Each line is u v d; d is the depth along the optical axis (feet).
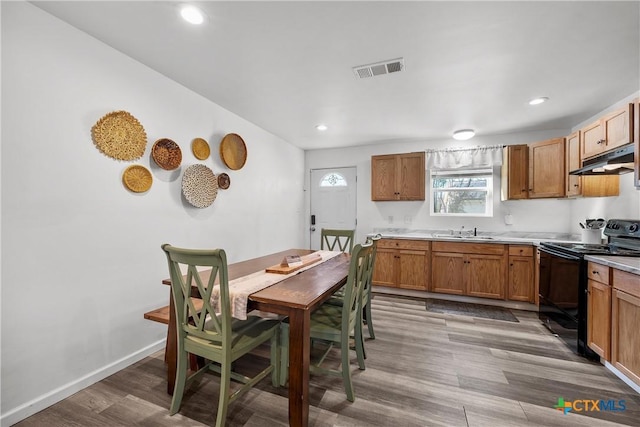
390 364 6.89
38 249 5.20
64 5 5.04
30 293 5.11
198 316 5.40
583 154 9.04
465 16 5.16
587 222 9.55
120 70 6.53
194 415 5.16
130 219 6.82
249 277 6.18
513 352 7.48
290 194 14.71
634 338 5.64
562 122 11.02
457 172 13.38
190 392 5.85
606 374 6.44
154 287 7.39
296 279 6.06
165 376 6.36
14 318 4.92
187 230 8.41
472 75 7.37
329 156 15.85
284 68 7.15
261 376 5.44
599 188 9.12
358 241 15.24
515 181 11.59
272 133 12.87
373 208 14.98
